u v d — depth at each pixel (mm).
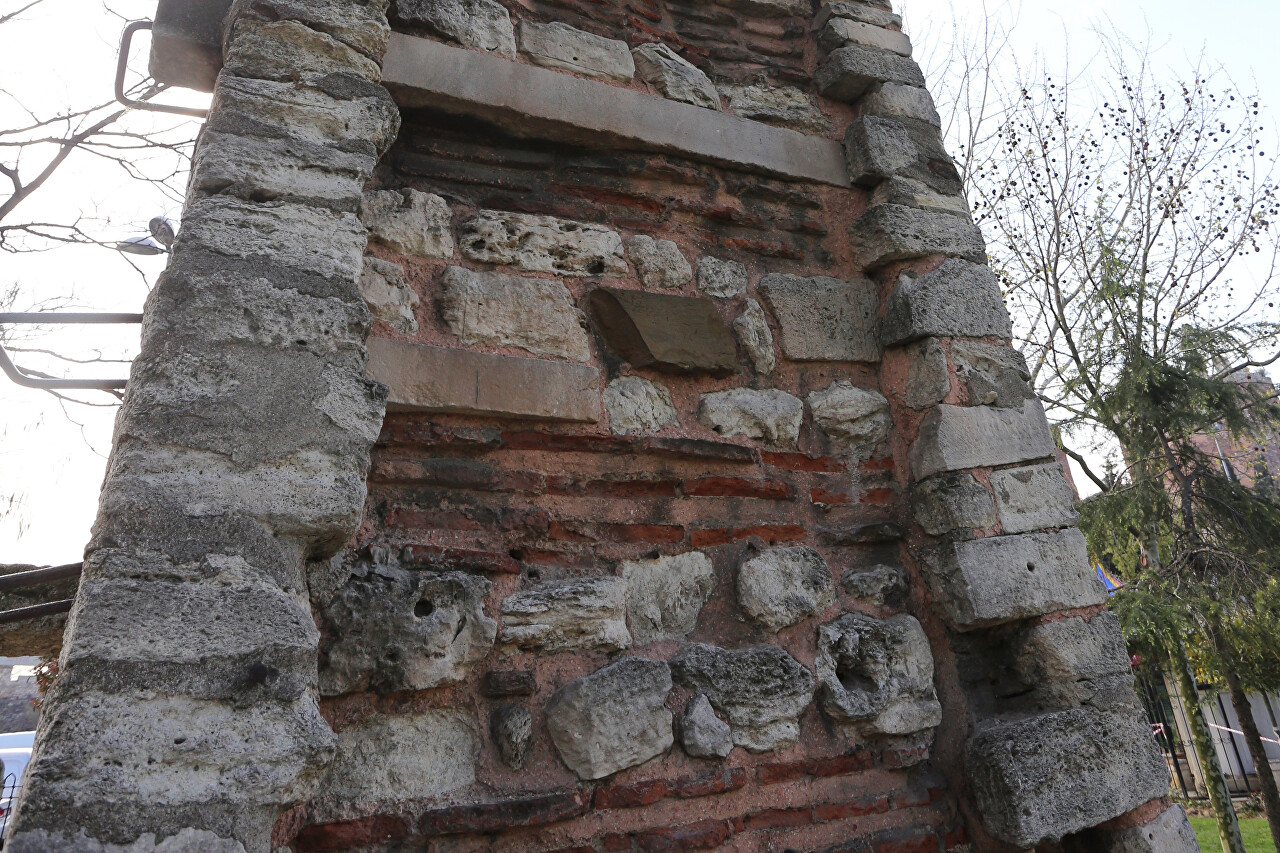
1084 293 7832
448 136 2453
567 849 1896
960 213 2930
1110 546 7316
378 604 1851
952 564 2430
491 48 2529
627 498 2299
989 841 2271
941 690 2471
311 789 1423
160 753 1263
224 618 1392
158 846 1206
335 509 1575
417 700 1882
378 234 2223
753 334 2625
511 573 2064
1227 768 8898
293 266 1718
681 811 2037
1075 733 2295
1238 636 6227
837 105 3105
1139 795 2311
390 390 2018
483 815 1812
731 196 2797
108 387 2105
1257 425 7023
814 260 2854
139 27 2137
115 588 1340
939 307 2723
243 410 1558
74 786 1192
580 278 2455
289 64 1943
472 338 2227
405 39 2389
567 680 2031
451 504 2084
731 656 2209
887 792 2297
